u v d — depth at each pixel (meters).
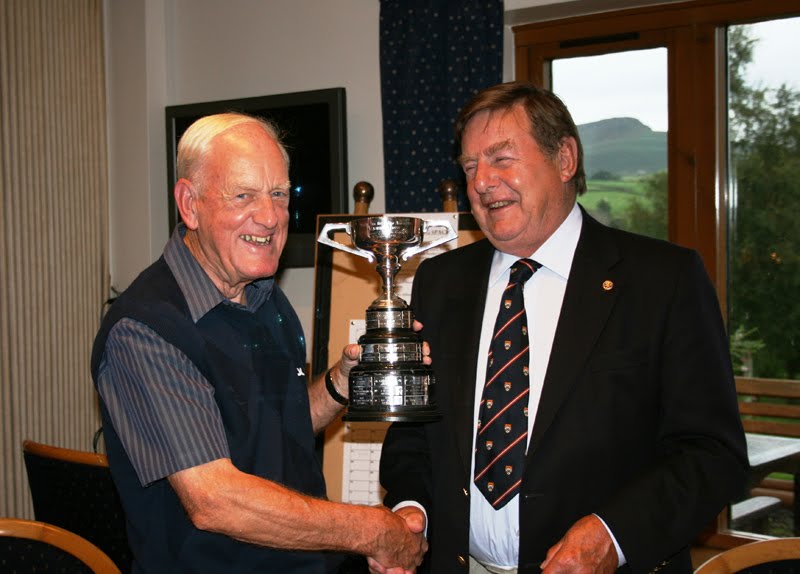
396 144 3.11
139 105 3.50
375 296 2.44
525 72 3.12
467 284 1.55
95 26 3.46
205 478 1.14
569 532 1.20
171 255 1.32
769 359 2.85
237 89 3.50
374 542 1.24
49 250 3.26
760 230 2.84
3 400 3.07
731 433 1.26
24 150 3.14
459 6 2.97
